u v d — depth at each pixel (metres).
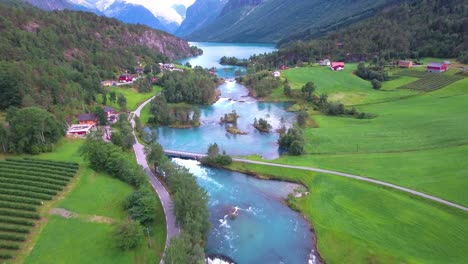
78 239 74.38
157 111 179.50
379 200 94.31
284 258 78.06
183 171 97.94
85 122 155.00
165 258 64.19
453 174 102.12
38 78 154.00
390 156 119.62
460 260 71.50
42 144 116.50
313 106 195.62
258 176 116.12
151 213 82.75
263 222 91.81
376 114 169.12
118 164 103.62
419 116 156.00
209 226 79.81
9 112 121.75
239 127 171.88
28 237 73.00
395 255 74.19
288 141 139.88
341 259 76.00
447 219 83.69
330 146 134.50
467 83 191.75
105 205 87.81
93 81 198.12
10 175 94.81
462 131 131.38
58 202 86.56
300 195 103.94
